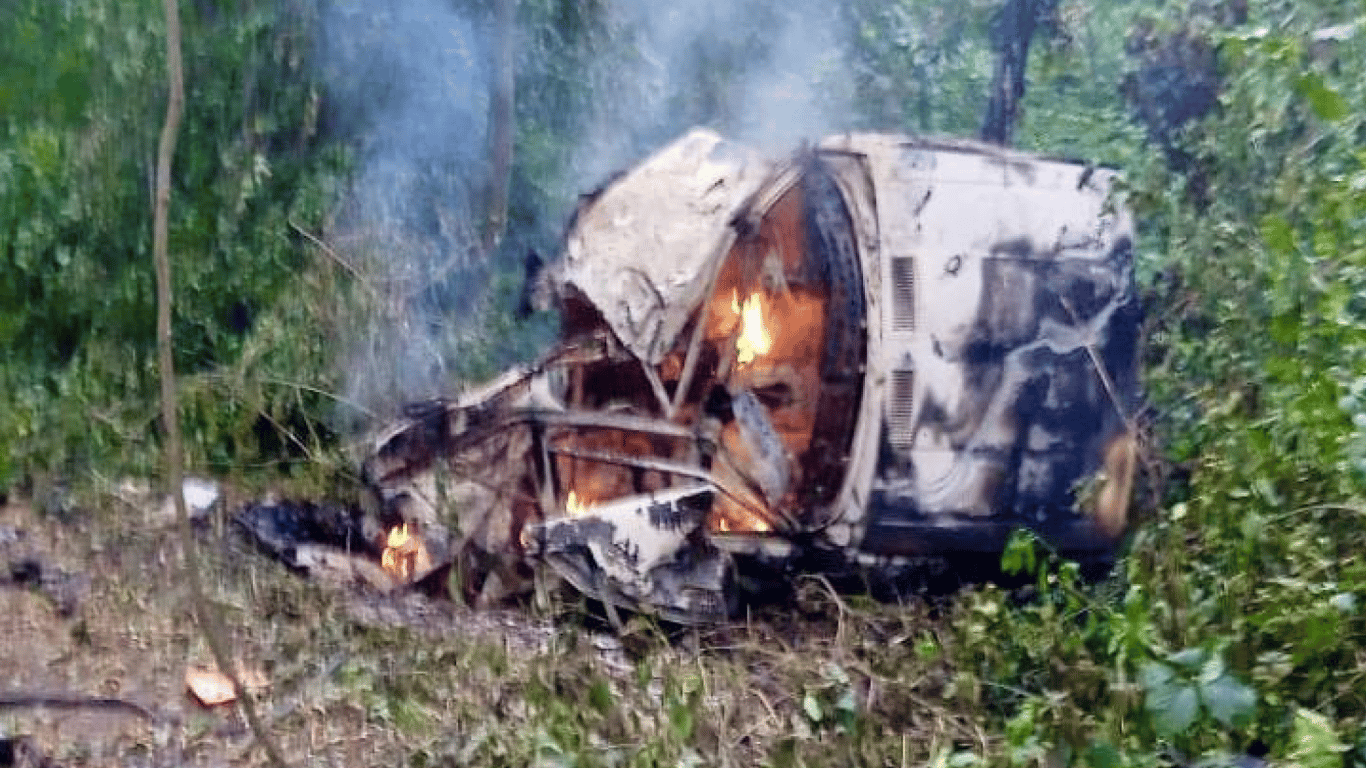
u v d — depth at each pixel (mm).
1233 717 3496
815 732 5258
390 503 7762
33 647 6508
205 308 9969
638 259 7660
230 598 7047
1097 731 4254
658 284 7531
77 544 7973
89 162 9672
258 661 6281
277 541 7766
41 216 9641
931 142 7426
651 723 5172
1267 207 7270
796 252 7688
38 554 7797
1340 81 6730
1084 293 7395
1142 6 11367
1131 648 4305
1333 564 4566
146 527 8094
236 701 5797
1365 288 5227
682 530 6727
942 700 5531
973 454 7242
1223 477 5285
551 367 7734
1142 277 7980
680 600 6664
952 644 6051
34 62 6930
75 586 7320
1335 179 5277
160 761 5277
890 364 7191
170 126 3680
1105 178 7527
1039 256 7363
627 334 7512
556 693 5594
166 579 7340
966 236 7285
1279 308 5184
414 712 5531
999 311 7281
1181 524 5312
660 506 6727
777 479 7172
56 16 8938
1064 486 7312
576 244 7996
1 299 9586
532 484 7383
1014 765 4254
